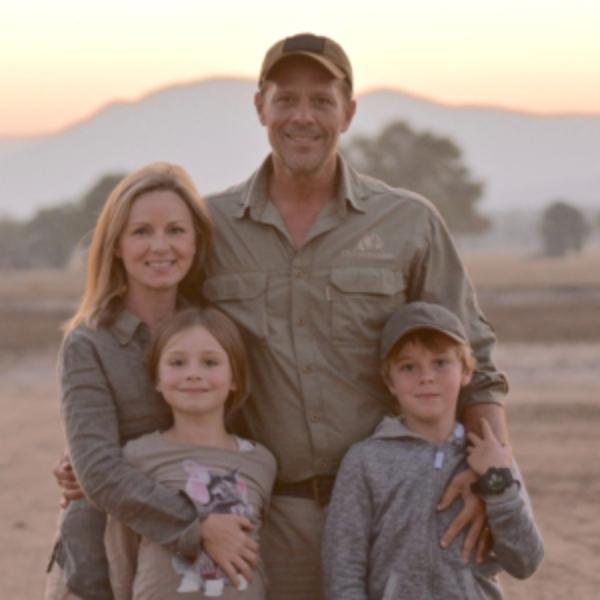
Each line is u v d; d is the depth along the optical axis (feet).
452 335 19.80
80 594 20.02
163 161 20.68
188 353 19.39
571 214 467.52
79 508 20.26
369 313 20.77
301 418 20.61
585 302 165.37
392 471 19.65
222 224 21.04
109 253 20.20
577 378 88.12
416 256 21.15
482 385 21.08
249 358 20.83
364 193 21.11
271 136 20.77
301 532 20.66
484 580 19.75
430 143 398.42
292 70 20.47
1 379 94.53
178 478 19.17
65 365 19.84
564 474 51.26
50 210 432.66
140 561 19.13
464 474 19.65
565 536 40.60
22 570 37.65
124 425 19.92
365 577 19.65
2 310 171.94
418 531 19.36
